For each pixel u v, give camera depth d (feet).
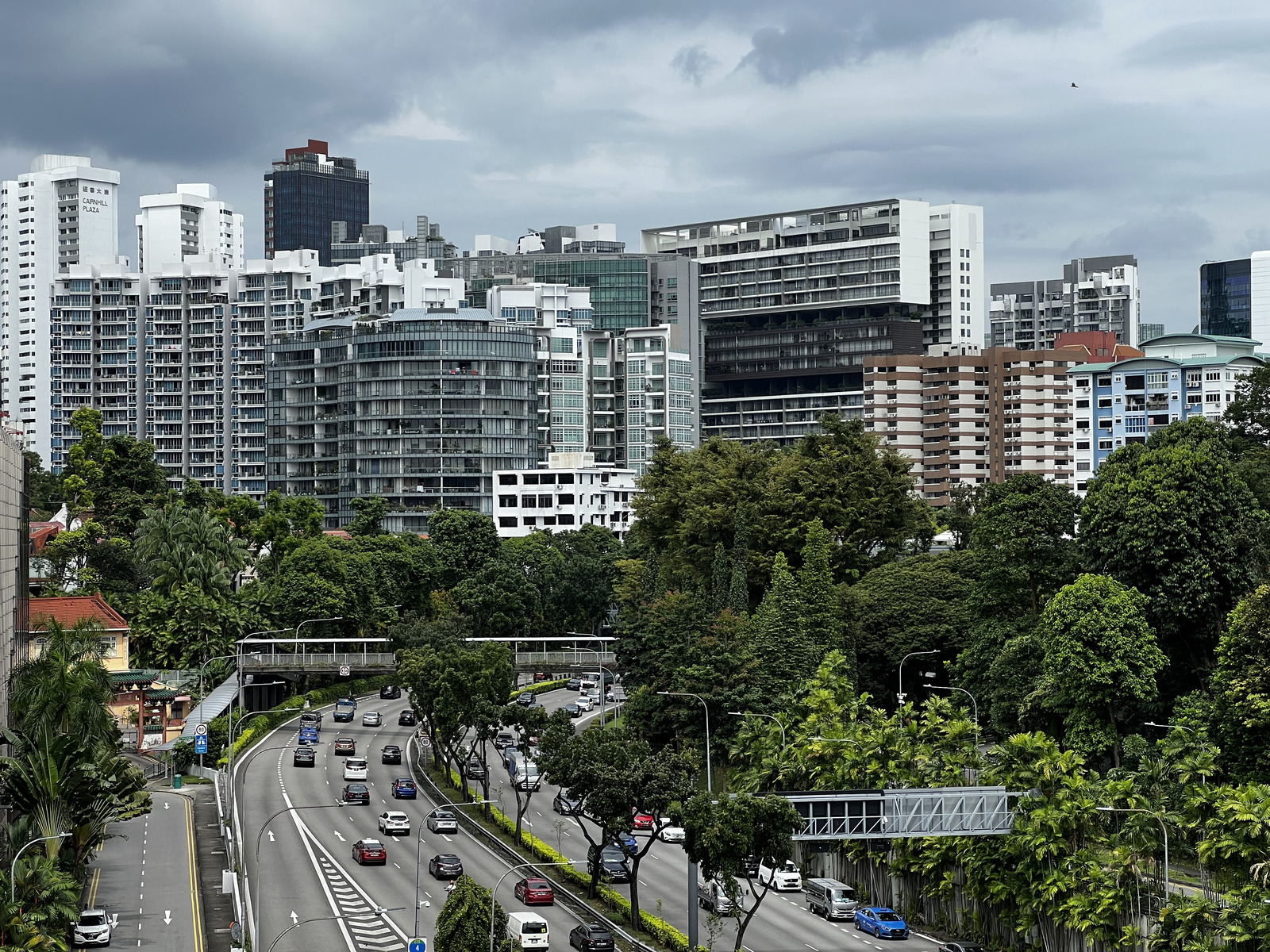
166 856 384.27
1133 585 406.21
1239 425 620.08
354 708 622.13
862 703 413.18
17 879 283.38
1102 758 389.60
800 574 490.90
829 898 340.39
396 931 311.68
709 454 648.79
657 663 481.05
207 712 556.92
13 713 359.66
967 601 483.51
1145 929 281.33
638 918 317.83
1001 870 311.47
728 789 400.67
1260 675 340.39
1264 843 283.59
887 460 591.37
